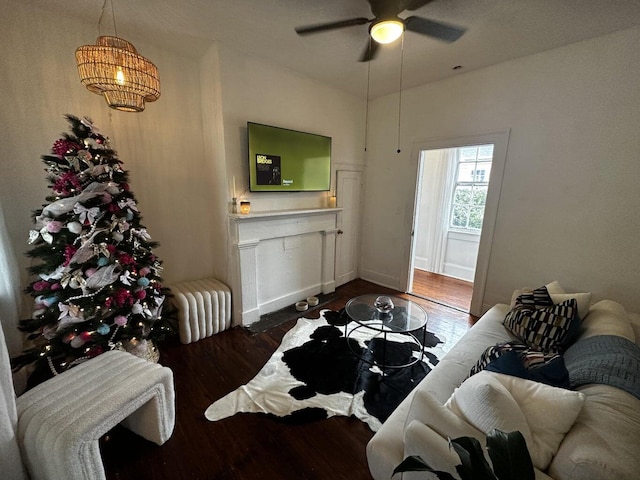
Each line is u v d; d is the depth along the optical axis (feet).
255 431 5.54
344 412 5.99
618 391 3.25
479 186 14.51
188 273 9.69
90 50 5.06
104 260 5.80
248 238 9.32
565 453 2.70
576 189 8.16
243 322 9.55
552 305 6.29
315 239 11.94
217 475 4.73
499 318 7.38
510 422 2.95
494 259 10.05
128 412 4.44
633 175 7.29
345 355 7.95
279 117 9.75
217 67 8.02
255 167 9.10
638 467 2.37
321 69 9.73
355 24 6.04
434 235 16.17
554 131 8.31
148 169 8.40
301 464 4.92
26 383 6.24
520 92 8.77
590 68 7.54
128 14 6.65
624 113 7.23
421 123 11.35
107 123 7.55
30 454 3.97
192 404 6.19
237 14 6.66
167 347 8.32
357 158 13.29
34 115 6.49
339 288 13.43
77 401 4.28
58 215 5.52
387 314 7.64
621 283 7.76
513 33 7.27
